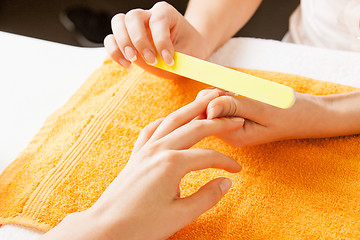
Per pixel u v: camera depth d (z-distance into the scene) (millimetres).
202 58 532
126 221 324
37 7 1267
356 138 442
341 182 404
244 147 440
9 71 575
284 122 413
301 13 719
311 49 547
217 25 565
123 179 349
